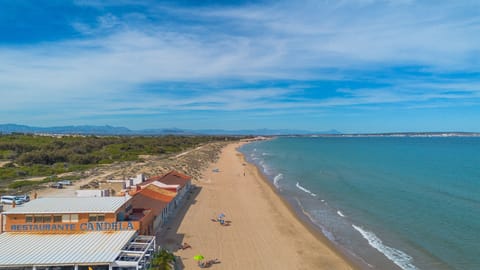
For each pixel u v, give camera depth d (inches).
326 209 1723.7
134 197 1341.0
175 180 1947.6
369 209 1718.8
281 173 3024.1
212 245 1173.1
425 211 1670.8
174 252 1093.1
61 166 2935.5
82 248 863.7
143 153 4338.1
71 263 785.6
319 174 2960.1
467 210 1681.8
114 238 933.2
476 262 1063.6
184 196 1908.2
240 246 1175.6
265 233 1326.3
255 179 2635.3
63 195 1775.3
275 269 1000.9
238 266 1010.7
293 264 1042.7
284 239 1263.5
